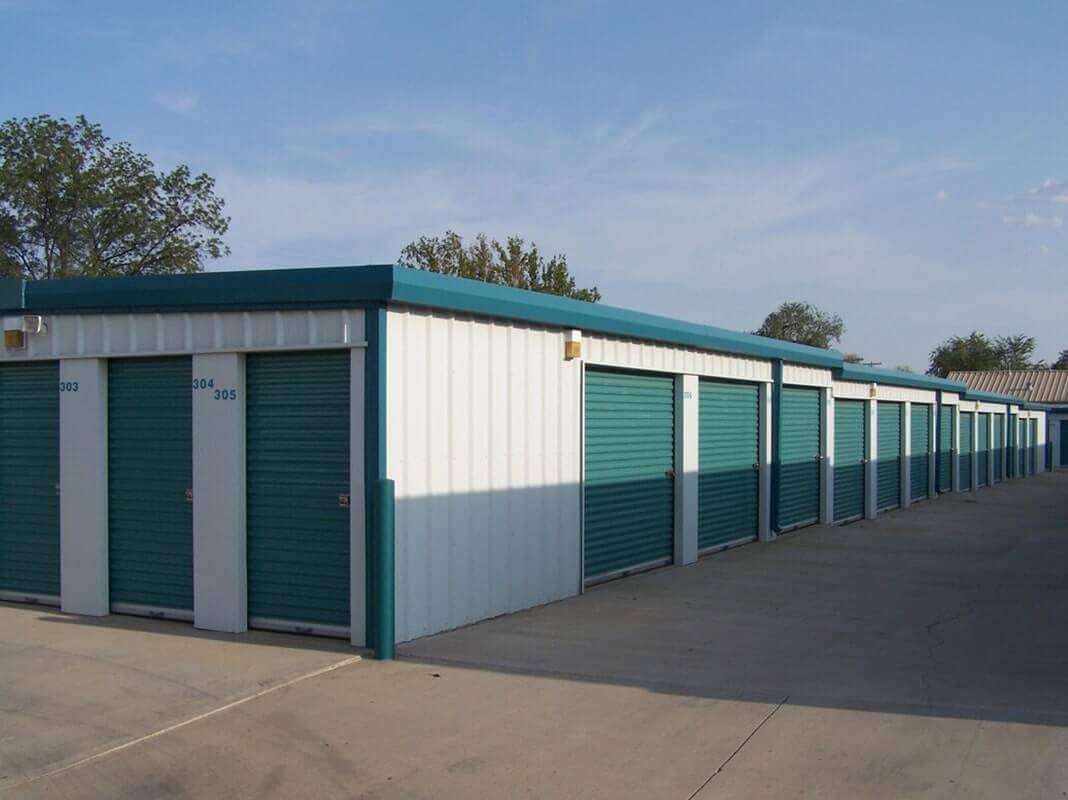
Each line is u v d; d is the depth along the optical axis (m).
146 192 38.78
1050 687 8.00
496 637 9.67
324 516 9.44
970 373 66.75
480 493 10.37
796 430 19.94
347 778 6.06
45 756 6.37
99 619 10.37
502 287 10.38
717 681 8.15
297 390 9.57
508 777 6.07
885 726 6.96
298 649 9.01
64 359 10.73
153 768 6.21
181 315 9.99
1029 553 16.69
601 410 13.13
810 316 90.06
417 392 9.45
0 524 11.35
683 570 14.49
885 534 19.58
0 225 36.16
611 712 7.29
